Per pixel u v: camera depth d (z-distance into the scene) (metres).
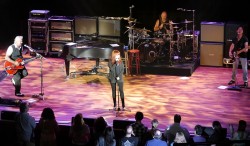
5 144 12.08
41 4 21.25
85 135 11.03
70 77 17.28
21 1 21.44
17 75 15.08
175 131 11.21
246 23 18.42
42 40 20.14
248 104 14.73
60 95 15.46
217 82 16.86
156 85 16.56
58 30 19.89
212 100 15.06
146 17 20.12
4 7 21.72
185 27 19.39
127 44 19.81
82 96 15.38
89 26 19.56
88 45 16.92
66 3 20.97
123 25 19.58
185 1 19.70
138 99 15.13
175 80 17.14
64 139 11.97
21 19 21.64
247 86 16.34
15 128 11.65
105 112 14.05
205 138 10.84
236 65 16.34
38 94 15.45
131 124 11.36
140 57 18.36
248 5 19.05
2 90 15.83
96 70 17.59
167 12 19.94
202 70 18.42
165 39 18.23
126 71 17.72
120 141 10.81
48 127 11.06
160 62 18.41
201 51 18.89
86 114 13.87
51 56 20.22
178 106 14.54
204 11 19.59
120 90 14.02
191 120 13.45
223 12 19.42
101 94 15.58
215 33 18.59
